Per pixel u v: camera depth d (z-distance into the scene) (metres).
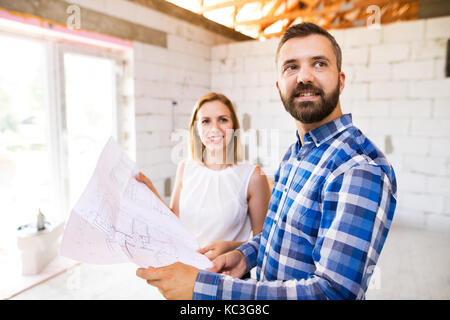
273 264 0.65
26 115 2.40
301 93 0.58
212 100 1.18
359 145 0.55
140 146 3.12
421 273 2.21
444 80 2.98
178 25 3.49
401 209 3.33
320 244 0.49
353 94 3.39
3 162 2.26
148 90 3.17
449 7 3.60
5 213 2.30
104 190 0.58
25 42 2.32
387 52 3.19
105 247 0.48
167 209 0.77
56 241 2.33
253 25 2.16
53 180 2.58
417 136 3.16
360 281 0.44
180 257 0.55
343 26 4.05
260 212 1.12
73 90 2.69
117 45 2.80
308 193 0.57
